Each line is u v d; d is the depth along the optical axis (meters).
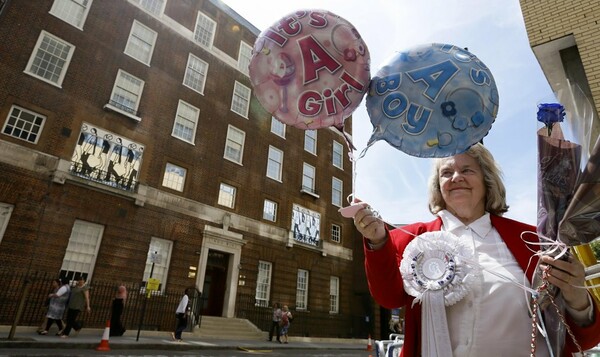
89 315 12.01
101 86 14.35
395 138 1.74
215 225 16.70
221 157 18.00
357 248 24.08
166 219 15.02
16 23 12.65
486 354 1.37
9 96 12.05
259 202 19.16
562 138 1.38
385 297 1.59
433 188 2.01
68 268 12.19
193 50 18.31
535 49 5.93
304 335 19.02
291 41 1.90
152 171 15.10
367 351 16.45
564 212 1.27
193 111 17.48
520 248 1.54
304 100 1.90
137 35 16.20
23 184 11.73
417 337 1.56
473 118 1.63
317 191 22.77
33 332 10.60
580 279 1.22
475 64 1.70
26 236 11.45
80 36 14.19
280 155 21.39
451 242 1.59
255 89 2.01
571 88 1.54
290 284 19.27
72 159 12.96
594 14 5.45
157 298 13.89
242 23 21.34
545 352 1.37
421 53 1.76
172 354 9.63
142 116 15.29
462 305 1.48
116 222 13.52
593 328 1.24
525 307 1.41
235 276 16.84
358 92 1.88
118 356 8.38
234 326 15.80
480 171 1.80
